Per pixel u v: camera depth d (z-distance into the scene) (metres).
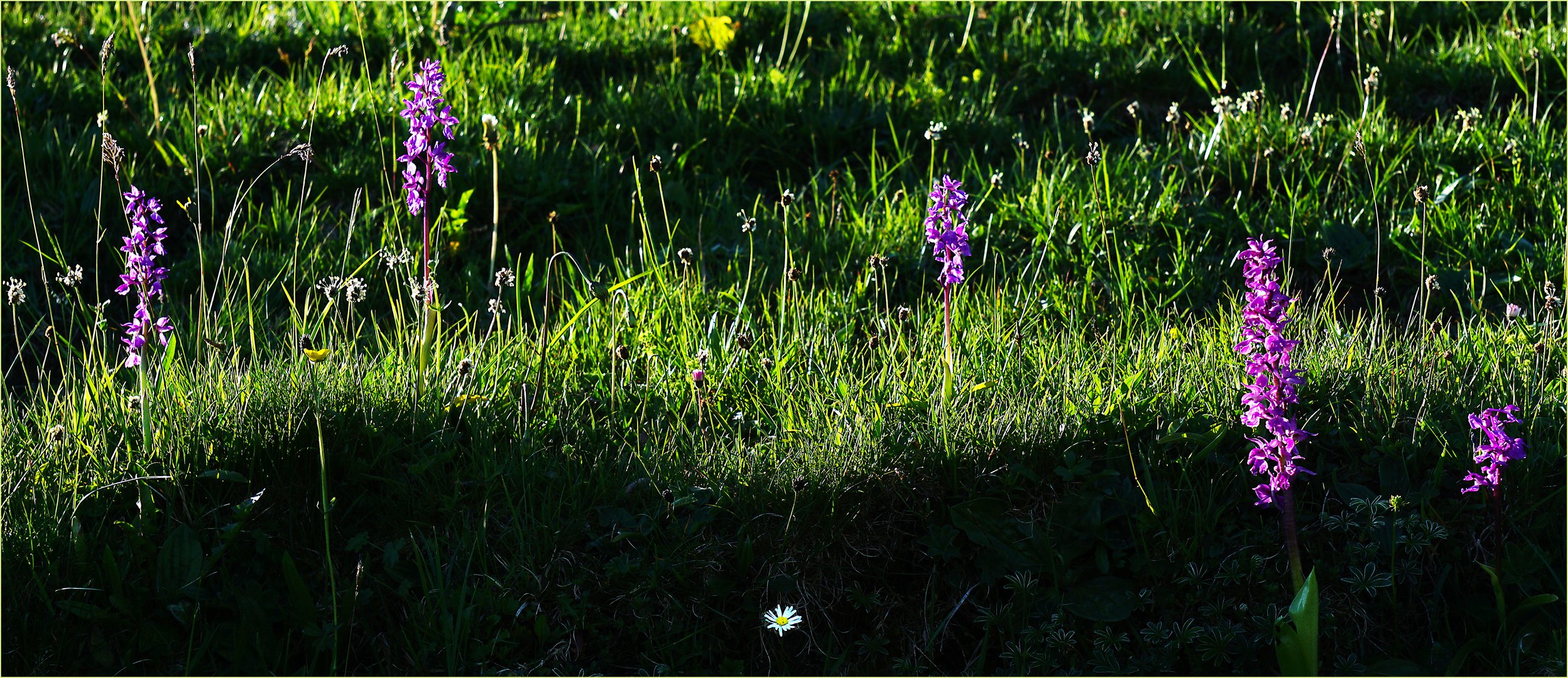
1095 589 2.73
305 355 3.03
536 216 4.46
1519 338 3.43
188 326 3.73
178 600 2.52
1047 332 3.71
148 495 2.62
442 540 2.78
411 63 5.24
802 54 5.82
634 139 4.95
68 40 4.95
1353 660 2.64
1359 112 5.14
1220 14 5.75
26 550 2.51
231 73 5.42
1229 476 2.94
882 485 2.89
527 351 3.47
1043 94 5.48
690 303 3.79
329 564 2.45
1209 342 3.41
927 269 4.11
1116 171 4.57
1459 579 2.78
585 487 2.92
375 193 4.50
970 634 2.78
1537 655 2.59
